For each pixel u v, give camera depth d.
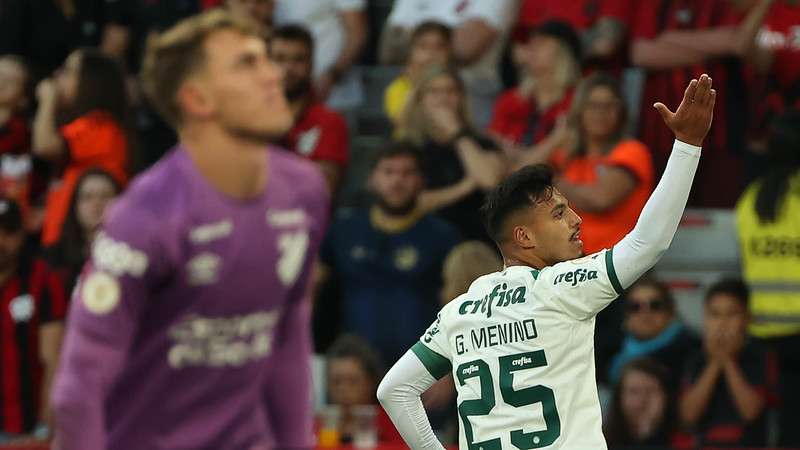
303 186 13.70
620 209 28.08
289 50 31.20
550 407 14.42
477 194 29.75
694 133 13.85
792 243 27.97
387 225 29.34
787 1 32.34
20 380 27.62
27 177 32.41
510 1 34.03
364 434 23.50
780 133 28.34
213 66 13.04
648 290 27.06
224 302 13.20
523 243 15.13
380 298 29.20
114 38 35.12
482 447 14.81
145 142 34.22
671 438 25.58
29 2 35.31
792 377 26.91
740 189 32.25
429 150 30.33
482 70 33.78
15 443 25.42
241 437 13.58
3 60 32.62
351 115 35.47
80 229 27.88
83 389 12.71
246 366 13.47
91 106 29.12
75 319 12.84
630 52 32.62
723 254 31.64
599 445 14.33
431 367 15.62
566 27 31.12
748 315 26.45
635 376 25.61
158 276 12.92
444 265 29.09
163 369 13.23
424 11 35.28
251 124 13.07
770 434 26.66
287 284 13.61
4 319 27.59
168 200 12.93
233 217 13.10
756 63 32.09
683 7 32.34
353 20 35.28
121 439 13.42
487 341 14.90
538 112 31.08
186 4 35.28
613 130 28.38
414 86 31.95
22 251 27.77
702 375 26.41
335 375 25.58
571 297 14.38
